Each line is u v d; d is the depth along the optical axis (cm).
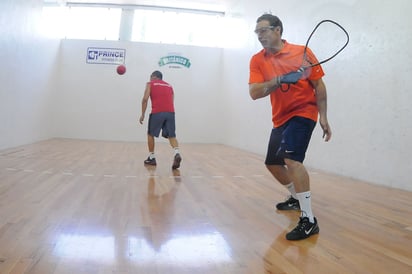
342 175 344
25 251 118
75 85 758
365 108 315
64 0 752
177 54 783
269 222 168
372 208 205
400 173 275
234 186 262
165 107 361
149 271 108
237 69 682
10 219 154
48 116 689
